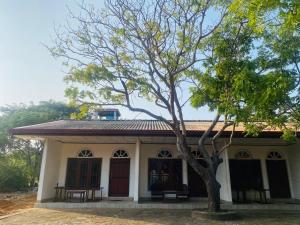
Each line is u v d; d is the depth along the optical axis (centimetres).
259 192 1540
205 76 1042
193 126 1597
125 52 1124
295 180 1583
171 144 1661
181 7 1088
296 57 908
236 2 670
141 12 1102
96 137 1455
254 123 1054
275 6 552
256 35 972
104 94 1109
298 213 1182
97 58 1115
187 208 1311
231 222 980
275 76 748
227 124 1141
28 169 2536
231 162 1659
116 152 1659
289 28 611
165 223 962
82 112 1138
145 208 1316
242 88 820
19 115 3023
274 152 1684
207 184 1120
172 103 1147
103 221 995
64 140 1593
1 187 2183
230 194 1371
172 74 1120
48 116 3030
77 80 1070
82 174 1620
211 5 1072
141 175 1614
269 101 771
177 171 1631
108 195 1579
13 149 3009
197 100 1059
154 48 1120
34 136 1423
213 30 1093
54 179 1560
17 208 1373
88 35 1115
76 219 1031
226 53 1023
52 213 1169
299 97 881
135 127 1454
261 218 1057
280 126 999
